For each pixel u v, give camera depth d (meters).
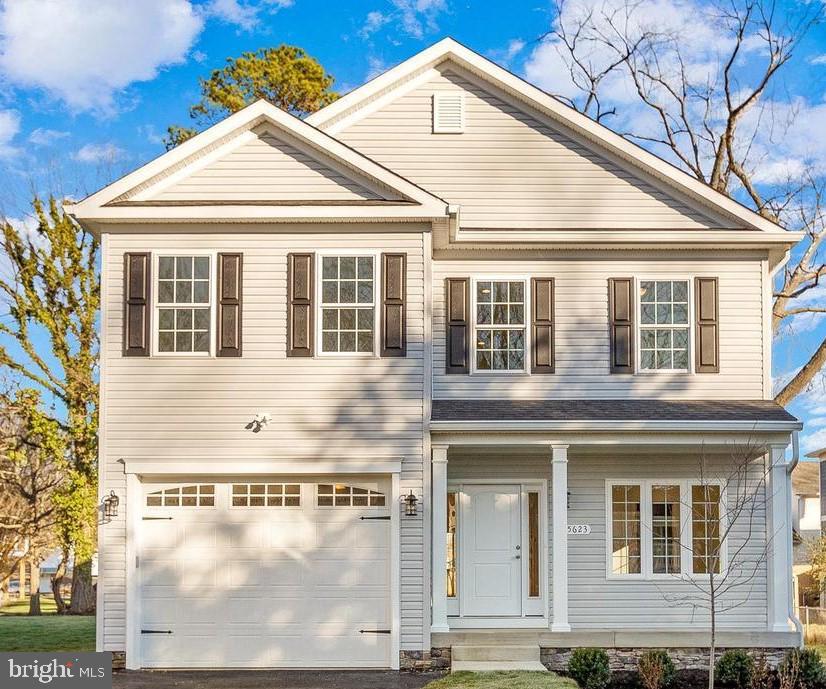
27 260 27.34
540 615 16.83
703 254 17.36
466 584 16.92
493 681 13.30
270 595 15.18
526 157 17.83
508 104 17.98
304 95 32.69
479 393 17.03
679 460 16.91
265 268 15.53
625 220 17.64
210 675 14.46
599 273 17.30
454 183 17.78
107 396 15.27
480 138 17.89
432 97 18.00
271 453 15.17
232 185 15.75
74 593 27.98
